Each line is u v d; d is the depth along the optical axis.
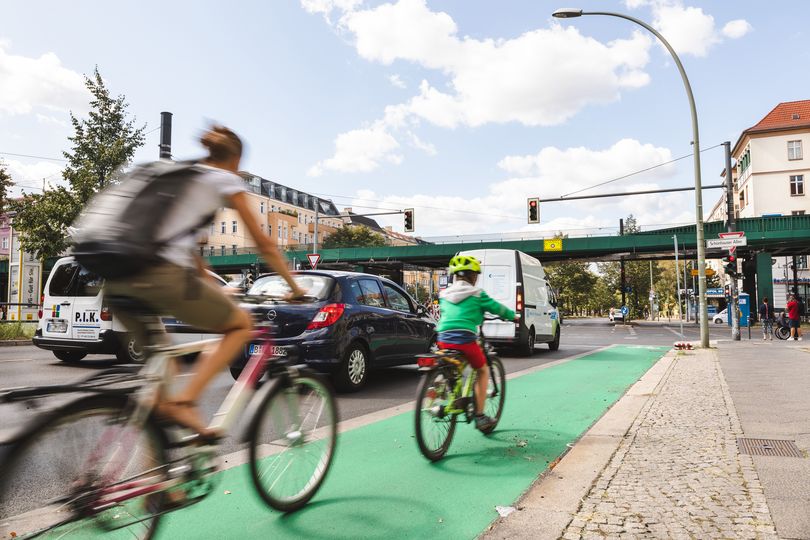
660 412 6.32
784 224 39.91
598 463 4.30
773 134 57.97
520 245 45.94
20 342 16.95
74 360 11.87
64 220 22.48
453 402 4.77
